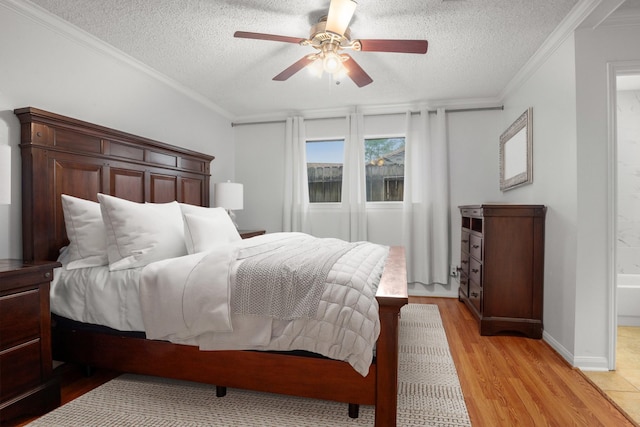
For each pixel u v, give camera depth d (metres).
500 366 2.11
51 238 2.05
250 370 1.58
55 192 2.07
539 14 2.07
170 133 3.28
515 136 3.17
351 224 4.05
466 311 3.31
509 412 1.61
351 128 4.07
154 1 1.98
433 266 3.90
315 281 1.47
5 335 1.44
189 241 2.15
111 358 1.79
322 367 1.48
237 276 1.57
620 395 1.77
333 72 2.14
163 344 1.70
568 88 2.19
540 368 2.09
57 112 2.20
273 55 2.71
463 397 1.75
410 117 3.91
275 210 4.44
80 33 2.30
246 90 3.52
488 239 2.66
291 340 1.46
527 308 2.62
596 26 2.06
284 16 2.14
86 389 1.85
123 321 1.75
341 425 1.50
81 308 1.82
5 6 1.90
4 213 1.92
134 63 2.79
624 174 3.49
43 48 2.11
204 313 1.53
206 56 2.72
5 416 1.42
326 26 1.84
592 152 2.07
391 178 4.12
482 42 2.45
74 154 2.19
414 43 1.92
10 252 1.95
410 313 3.23
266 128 4.46
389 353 1.37
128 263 1.89
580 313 2.09
